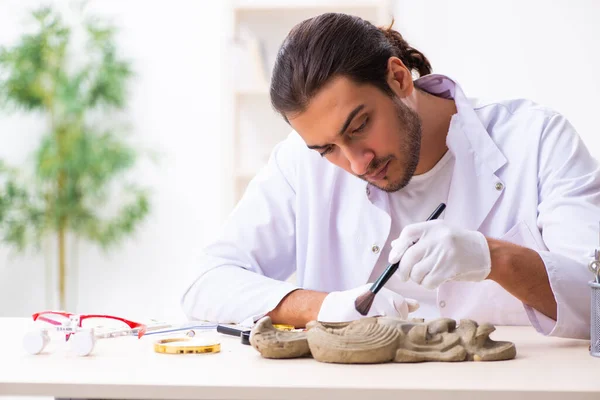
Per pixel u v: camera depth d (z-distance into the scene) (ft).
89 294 12.91
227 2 11.61
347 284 5.42
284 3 10.87
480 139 5.13
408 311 4.39
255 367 3.21
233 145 10.93
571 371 3.10
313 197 5.44
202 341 3.75
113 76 12.22
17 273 13.12
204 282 5.08
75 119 12.55
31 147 12.99
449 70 11.02
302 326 4.54
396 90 4.55
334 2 10.86
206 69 12.57
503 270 4.07
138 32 12.65
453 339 3.38
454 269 3.96
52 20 12.75
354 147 4.40
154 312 12.82
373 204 5.29
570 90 10.73
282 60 4.35
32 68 12.20
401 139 4.55
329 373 3.06
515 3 10.81
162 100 12.64
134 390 2.87
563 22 10.71
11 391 2.91
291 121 4.42
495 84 10.91
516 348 3.75
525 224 4.97
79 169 12.23
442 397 2.75
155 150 12.66
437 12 11.01
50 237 13.00
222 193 12.56
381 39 4.59
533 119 5.14
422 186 5.28
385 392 2.77
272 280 4.89
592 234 4.38
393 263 4.14
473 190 5.11
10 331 4.28
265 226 5.51
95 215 12.75
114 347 3.76
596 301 3.47
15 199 12.47
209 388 2.83
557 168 4.92
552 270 4.04
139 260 12.84
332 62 4.22
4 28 12.94
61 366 3.23
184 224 12.70
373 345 3.28
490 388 2.76
